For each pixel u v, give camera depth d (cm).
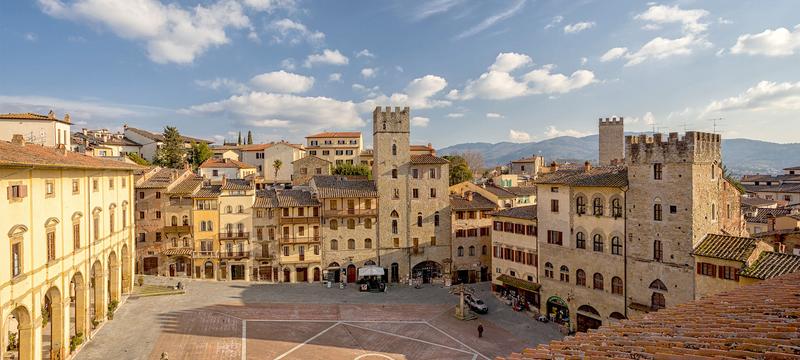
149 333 5291
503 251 7431
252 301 6900
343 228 8462
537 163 15650
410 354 5112
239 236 8162
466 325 6141
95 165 4666
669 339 1398
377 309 6744
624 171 5903
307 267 8388
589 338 1587
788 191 10525
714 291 4584
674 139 5025
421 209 8594
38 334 3675
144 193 8131
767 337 1268
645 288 5272
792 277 2395
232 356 4816
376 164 8588
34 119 6444
